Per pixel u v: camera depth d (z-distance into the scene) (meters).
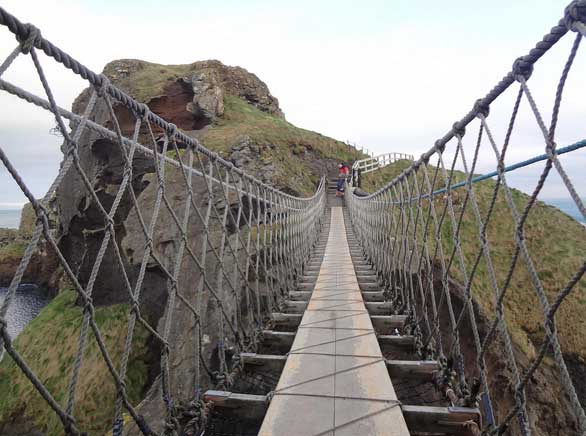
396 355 3.17
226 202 3.11
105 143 12.75
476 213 2.00
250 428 2.16
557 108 1.27
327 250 8.17
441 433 1.96
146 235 1.85
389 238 5.19
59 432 9.36
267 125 20.58
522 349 11.52
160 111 18.45
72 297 14.32
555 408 10.02
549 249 15.16
